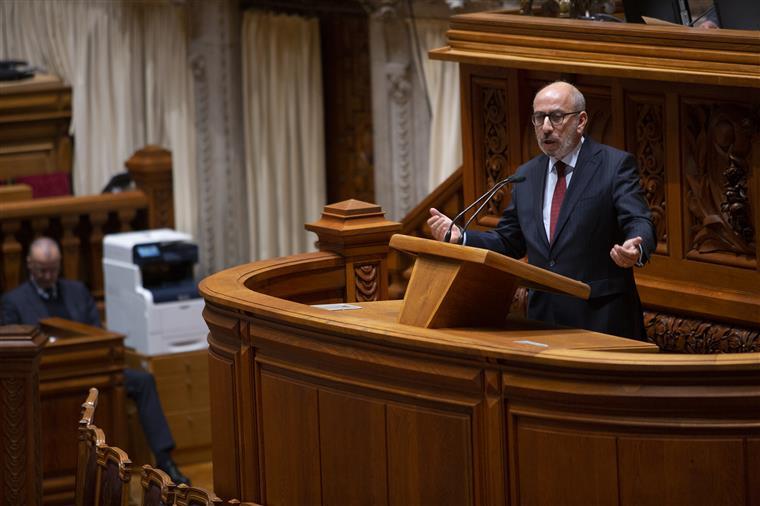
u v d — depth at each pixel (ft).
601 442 19.56
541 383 19.79
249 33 60.85
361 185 60.39
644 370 18.95
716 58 26.30
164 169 61.46
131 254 48.26
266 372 24.22
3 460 32.32
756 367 18.70
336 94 60.54
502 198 32.58
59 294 46.98
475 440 20.72
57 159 67.87
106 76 65.87
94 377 40.96
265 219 61.62
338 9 59.16
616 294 24.26
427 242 21.86
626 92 28.84
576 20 29.89
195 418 48.03
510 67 30.48
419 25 51.67
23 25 66.69
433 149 52.21
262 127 61.11
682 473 19.19
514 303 33.14
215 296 24.97
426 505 21.53
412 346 21.24
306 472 23.56
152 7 64.49
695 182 27.84
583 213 24.16
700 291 27.86
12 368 32.12
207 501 21.38
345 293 29.86
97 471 24.36
